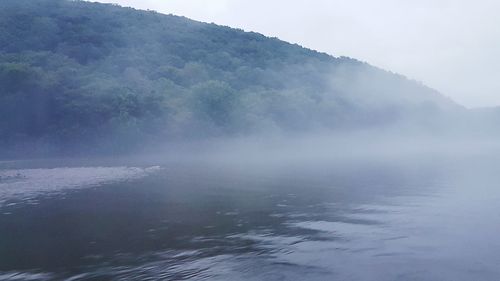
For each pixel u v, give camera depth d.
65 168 54.41
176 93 104.75
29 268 15.49
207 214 24.02
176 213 24.39
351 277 13.88
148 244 18.06
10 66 82.75
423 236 18.30
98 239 19.03
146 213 24.47
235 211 24.81
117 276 14.39
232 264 15.27
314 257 15.84
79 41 133.50
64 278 14.38
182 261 15.72
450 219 21.28
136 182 38.78
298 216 23.06
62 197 30.38
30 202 28.47
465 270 14.32
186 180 40.16
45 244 18.44
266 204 27.03
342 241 17.84
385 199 27.98
